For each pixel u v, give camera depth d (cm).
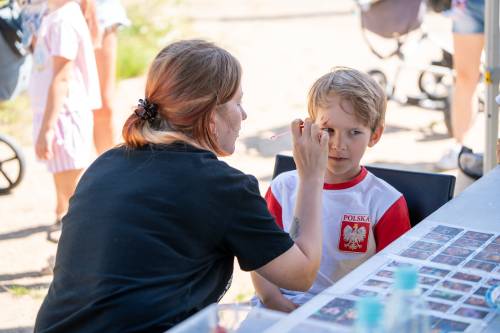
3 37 556
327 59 943
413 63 764
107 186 226
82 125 476
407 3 690
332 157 282
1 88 573
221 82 230
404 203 286
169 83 229
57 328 223
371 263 228
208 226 219
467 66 559
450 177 288
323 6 1265
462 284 212
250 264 224
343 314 196
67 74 454
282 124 732
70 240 227
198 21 1180
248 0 1341
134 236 217
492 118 414
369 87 281
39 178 641
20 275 468
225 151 241
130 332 214
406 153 639
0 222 553
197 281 226
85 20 479
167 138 228
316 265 238
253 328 186
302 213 242
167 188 220
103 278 217
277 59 959
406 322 162
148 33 1024
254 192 225
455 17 554
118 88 871
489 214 263
